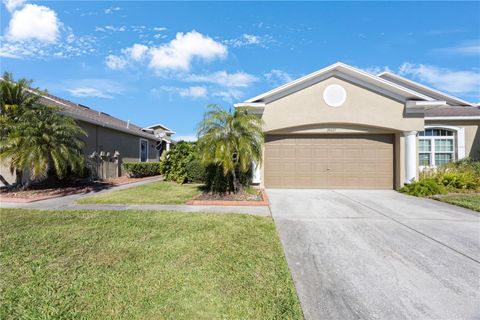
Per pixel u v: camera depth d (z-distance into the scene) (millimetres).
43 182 12375
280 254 4539
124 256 4391
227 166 9141
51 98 16891
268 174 12781
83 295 3270
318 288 3541
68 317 2875
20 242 5016
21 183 11266
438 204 8938
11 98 10570
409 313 3035
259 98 12039
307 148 12711
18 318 2859
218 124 9664
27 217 6898
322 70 11750
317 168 12680
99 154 16266
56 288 3426
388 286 3607
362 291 3477
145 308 3020
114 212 7512
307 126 12359
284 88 11977
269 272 3887
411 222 6691
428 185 10828
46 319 2844
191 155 14422
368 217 7176
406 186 11492
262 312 2979
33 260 4227
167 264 4105
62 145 10578
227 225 6199
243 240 5191
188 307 3041
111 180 16234
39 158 9898
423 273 3980
